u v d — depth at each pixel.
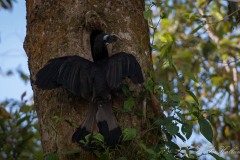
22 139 14.38
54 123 9.52
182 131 8.95
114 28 10.24
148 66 10.19
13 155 14.29
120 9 10.44
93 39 10.45
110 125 8.91
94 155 9.09
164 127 9.43
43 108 9.80
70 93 9.55
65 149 9.30
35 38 10.44
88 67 9.29
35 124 14.14
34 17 10.55
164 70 13.98
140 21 10.59
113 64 9.17
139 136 9.33
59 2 10.41
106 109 9.03
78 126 9.35
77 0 10.37
